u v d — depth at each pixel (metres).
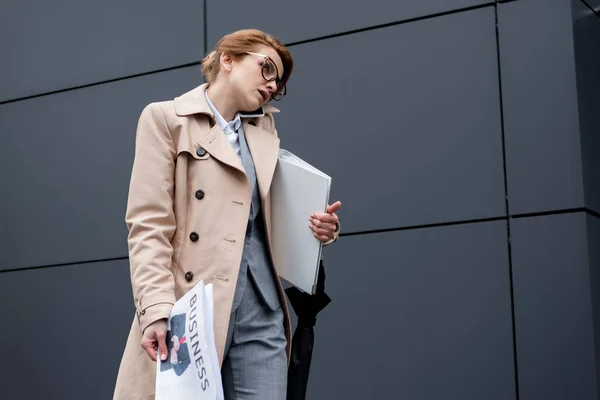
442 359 4.95
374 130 5.33
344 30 5.53
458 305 4.96
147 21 6.14
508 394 4.77
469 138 5.09
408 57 5.33
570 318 4.70
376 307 5.14
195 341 2.83
